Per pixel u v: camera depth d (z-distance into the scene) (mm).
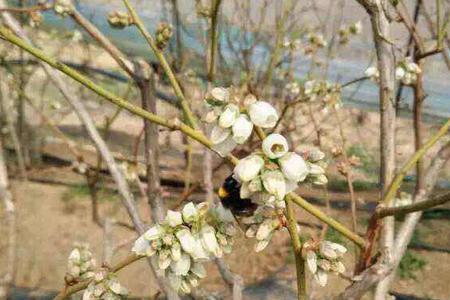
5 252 7141
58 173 9242
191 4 6336
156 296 3152
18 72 8547
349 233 1798
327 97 5223
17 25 2465
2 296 3082
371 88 13289
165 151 8734
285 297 5844
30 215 8055
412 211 1821
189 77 6000
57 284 6641
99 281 1775
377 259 1904
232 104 1333
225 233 1515
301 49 7383
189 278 1520
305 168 1301
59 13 2393
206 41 3254
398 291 7086
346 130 11039
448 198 1737
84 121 2482
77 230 7820
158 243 1477
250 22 8273
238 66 8086
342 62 13289
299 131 8461
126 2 2189
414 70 3598
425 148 2143
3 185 3213
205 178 3207
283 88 7793
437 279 7359
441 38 3373
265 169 1299
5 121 8945
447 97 11523
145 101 2330
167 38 2158
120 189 2439
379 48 2248
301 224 7973
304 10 8062
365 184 9680
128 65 2311
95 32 2385
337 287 6031
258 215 1497
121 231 7520
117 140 10180
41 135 9750
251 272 7031
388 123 2240
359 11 8078
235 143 1354
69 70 1552
